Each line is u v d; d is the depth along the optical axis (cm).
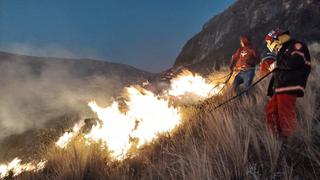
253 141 436
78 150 634
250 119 515
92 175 571
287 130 434
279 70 460
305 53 453
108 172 553
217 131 483
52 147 782
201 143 511
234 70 807
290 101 450
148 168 503
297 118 486
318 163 361
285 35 470
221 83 932
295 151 403
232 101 653
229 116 505
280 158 400
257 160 411
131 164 577
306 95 509
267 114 471
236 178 388
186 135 571
